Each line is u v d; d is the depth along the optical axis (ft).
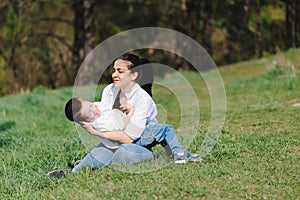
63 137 30.66
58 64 99.91
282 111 33.40
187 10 101.40
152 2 100.94
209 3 100.32
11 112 41.93
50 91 60.03
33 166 23.04
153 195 17.31
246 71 74.23
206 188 17.70
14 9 94.02
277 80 48.16
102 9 108.27
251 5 107.45
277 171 19.65
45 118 39.93
